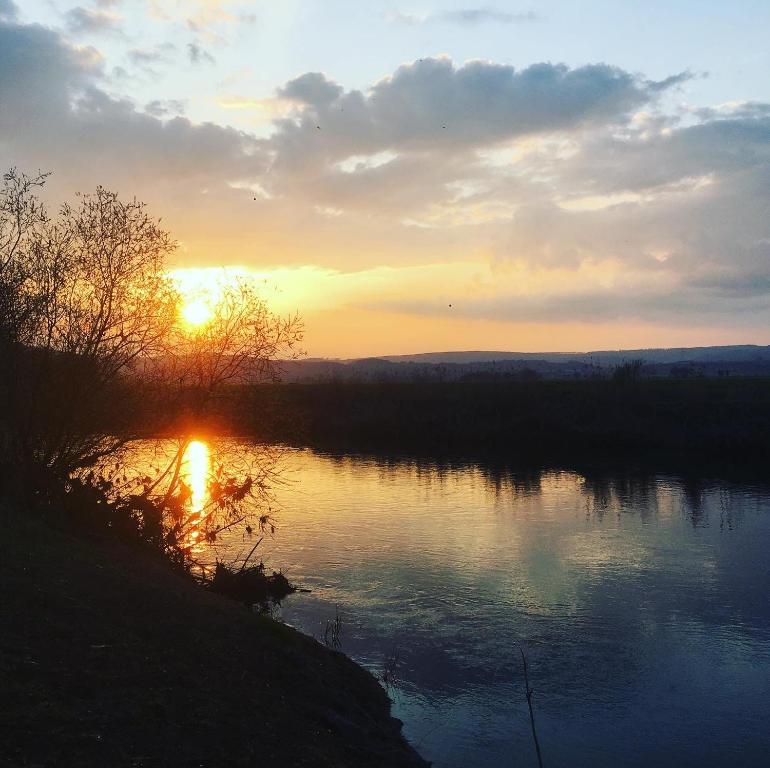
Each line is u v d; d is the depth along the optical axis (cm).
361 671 1327
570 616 1664
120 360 1717
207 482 1916
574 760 1073
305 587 1858
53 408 1617
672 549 2242
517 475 3722
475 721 1181
